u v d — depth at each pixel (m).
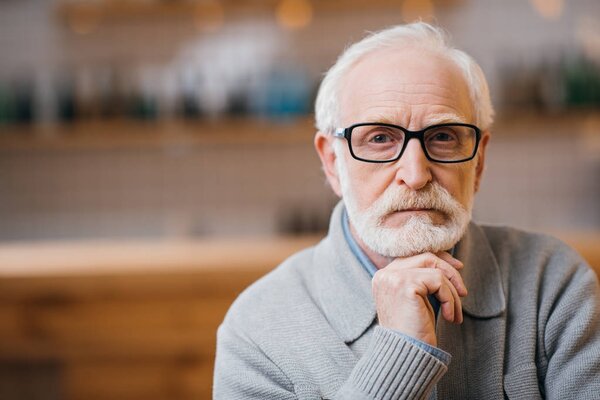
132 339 2.39
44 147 3.21
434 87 1.13
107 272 2.36
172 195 3.28
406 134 1.11
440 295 1.07
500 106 2.88
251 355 1.19
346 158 1.17
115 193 3.29
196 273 2.36
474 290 1.21
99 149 3.27
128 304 2.38
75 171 3.28
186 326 2.38
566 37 3.10
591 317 1.16
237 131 2.99
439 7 3.12
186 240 3.23
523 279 1.23
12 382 2.45
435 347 1.05
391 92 1.12
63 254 2.59
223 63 3.21
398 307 1.07
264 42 3.21
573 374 1.12
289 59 3.20
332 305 1.22
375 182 1.13
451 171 1.12
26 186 3.29
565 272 1.23
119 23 3.22
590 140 3.14
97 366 2.42
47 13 3.22
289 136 2.98
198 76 2.96
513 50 3.12
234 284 2.36
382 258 1.22
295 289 1.25
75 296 2.38
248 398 1.17
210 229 3.27
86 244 3.01
